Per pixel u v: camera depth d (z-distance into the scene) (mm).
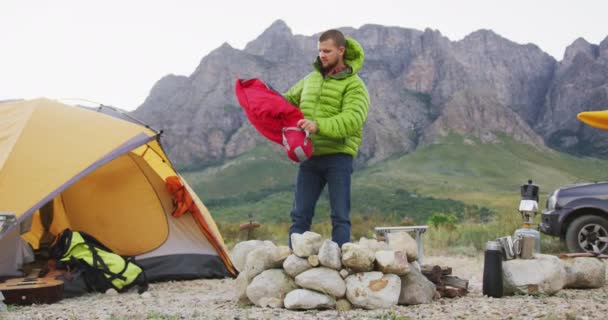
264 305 4641
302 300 4414
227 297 5672
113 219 7664
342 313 4254
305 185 5090
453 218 17562
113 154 6512
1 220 5082
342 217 4930
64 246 6453
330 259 4547
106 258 6379
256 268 4867
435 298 4941
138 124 7395
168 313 4449
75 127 6629
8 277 6078
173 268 7574
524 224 5992
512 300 4832
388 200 111688
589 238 9625
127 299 5801
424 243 12602
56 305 5340
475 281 6762
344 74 4973
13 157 6152
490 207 98125
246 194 157625
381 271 4625
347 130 4812
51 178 6109
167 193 7781
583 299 4938
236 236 16953
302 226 5098
